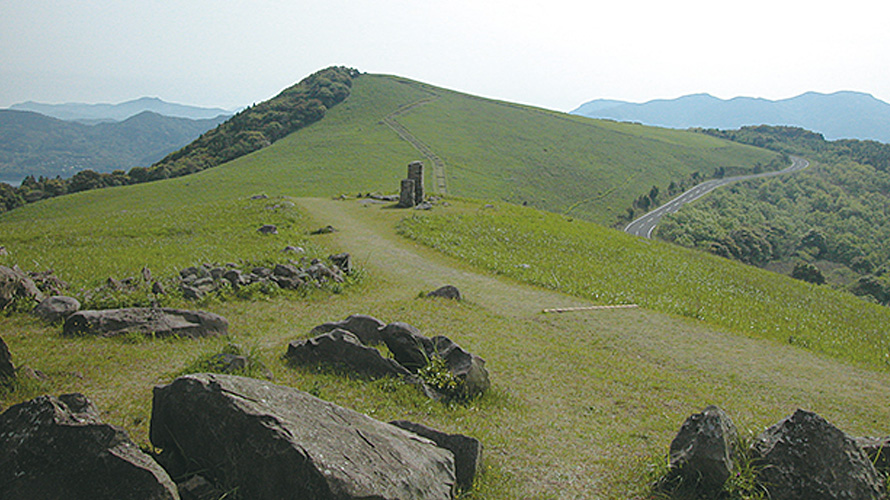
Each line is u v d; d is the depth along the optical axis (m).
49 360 11.10
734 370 16.19
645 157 155.25
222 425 6.09
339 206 49.47
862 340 24.44
